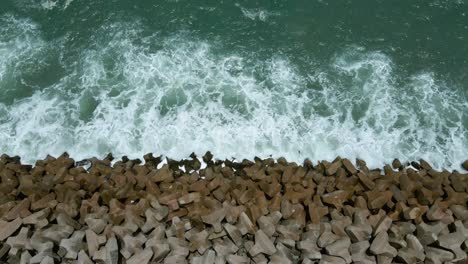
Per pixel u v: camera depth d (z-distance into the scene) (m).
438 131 19.03
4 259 14.27
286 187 15.88
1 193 15.73
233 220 14.98
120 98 19.55
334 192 15.87
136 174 16.48
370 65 21.14
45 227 14.77
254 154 17.97
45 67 20.84
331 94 20.03
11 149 17.94
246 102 19.47
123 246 14.30
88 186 15.97
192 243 14.53
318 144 18.39
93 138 18.27
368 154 18.17
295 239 14.71
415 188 16.14
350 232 14.70
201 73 20.48
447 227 15.11
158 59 20.95
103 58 21.09
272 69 20.86
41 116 19.02
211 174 16.50
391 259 14.31
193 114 18.98
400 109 19.62
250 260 14.28
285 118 19.05
